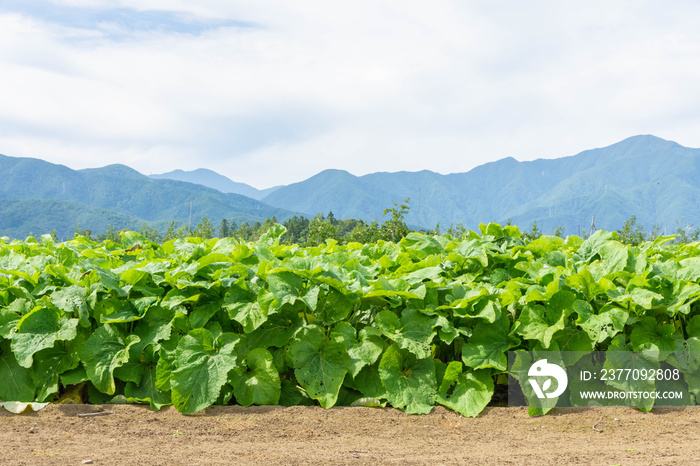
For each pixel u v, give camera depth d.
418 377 4.36
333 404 4.21
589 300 4.52
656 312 4.55
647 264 5.17
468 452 3.43
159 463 3.16
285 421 3.97
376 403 4.32
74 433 3.72
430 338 4.26
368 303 4.64
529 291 4.37
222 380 4.10
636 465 3.17
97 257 5.91
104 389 4.26
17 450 3.37
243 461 3.22
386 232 38.78
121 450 3.40
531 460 3.27
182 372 4.12
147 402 4.37
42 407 4.21
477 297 4.37
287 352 4.45
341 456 3.33
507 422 4.04
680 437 3.71
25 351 4.22
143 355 4.49
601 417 4.13
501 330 4.43
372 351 4.33
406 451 3.44
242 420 3.99
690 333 4.52
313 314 4.61
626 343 4.50
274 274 4.44
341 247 7.10
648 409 4.21
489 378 4.30
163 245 6.84
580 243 7.29
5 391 4.38
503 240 6.47
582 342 4.33
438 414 4.17
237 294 4.58
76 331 4.38
